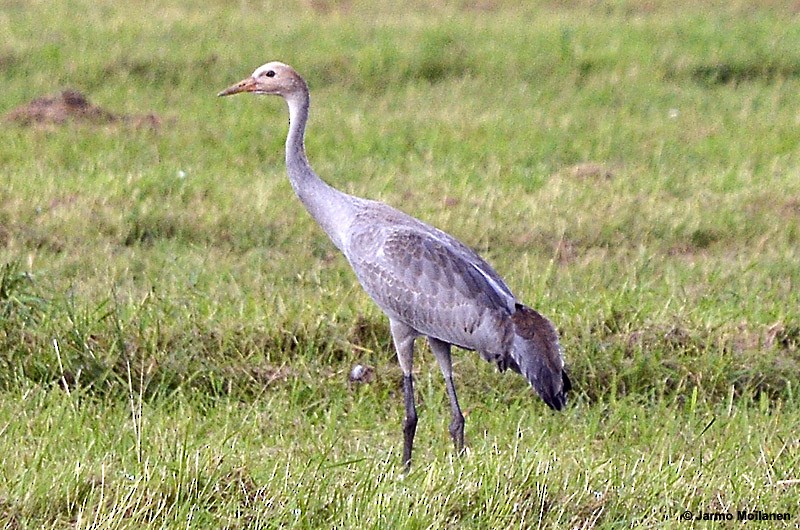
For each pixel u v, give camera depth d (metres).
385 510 9.40
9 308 13.10
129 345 13.04
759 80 26.75
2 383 12.57
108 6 29.78
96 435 10.91
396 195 18.72
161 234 17.19
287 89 12.69
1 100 23.31
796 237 18.05
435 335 11.82
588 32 28.55
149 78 25.12
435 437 12.05
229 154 20.77
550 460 10.55
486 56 26.78
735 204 19.00
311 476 10.03
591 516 9.86
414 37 27.69
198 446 10.66
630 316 13.91
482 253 16.97
